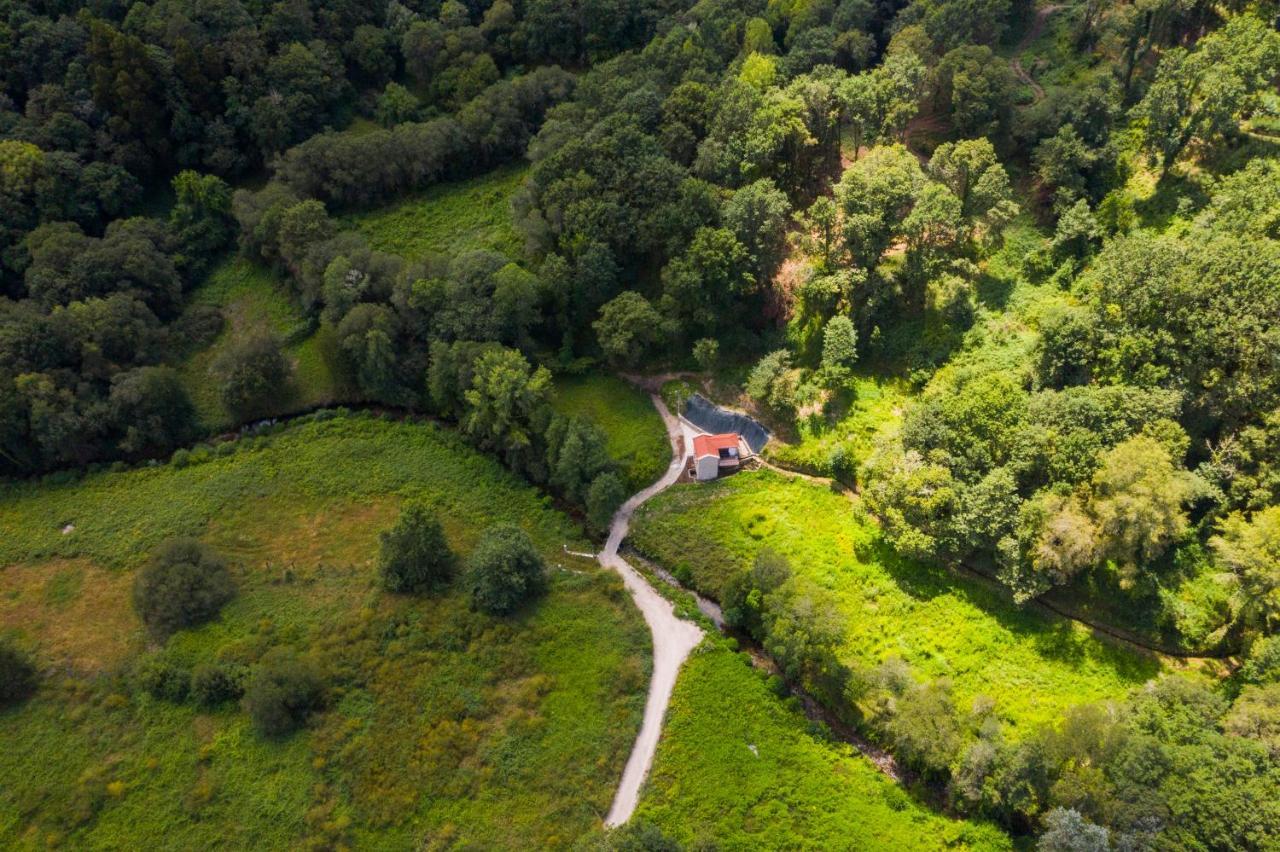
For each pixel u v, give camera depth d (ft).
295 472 363.56
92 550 336.70
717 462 347.56
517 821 263.70
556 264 380.17
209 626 309.01
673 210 374.22
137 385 363.15
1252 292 285.02
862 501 320.50
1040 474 291.99
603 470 343.05
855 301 359.87
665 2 524.93
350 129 488.44
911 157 365.40
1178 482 261.85
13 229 396.57
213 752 276.82
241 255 434.71
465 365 363.76
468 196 465.06
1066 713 264.31
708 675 296.51
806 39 448.65
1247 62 344.90
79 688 294.05
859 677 275.39
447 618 311.06
